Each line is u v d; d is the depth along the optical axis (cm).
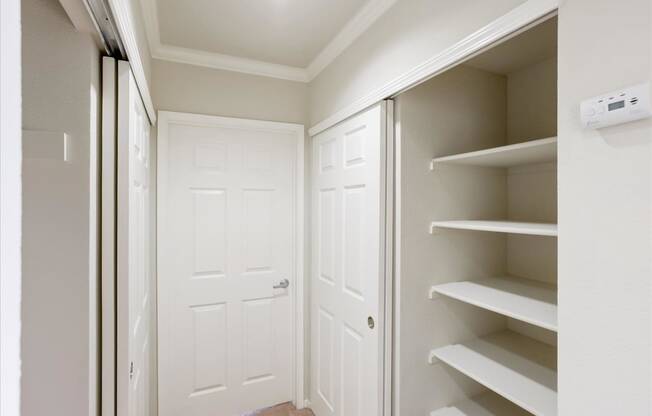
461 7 114
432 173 165
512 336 180
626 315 72
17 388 28
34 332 93
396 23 147
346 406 189
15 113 28
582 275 79
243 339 229
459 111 173
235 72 223
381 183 158
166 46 202
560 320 83
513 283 169
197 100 213
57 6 95
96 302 105
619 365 73
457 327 171
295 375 241
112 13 89
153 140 204
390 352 160
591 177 77
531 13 91
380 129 158
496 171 184
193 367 216
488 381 134
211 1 159
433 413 164
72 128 96
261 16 172
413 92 160
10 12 27
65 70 95
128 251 116
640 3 69
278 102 235
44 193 93
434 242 165
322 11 167
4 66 26
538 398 122
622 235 72
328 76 212
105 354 111
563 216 83
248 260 231
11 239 27
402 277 157
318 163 228
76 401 96
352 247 183
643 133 69
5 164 27
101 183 110
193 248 216
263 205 235
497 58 169
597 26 76
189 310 215
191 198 215
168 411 208
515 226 128
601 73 75
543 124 173
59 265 94
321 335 223
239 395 228
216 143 221
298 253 241
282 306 241
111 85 112
